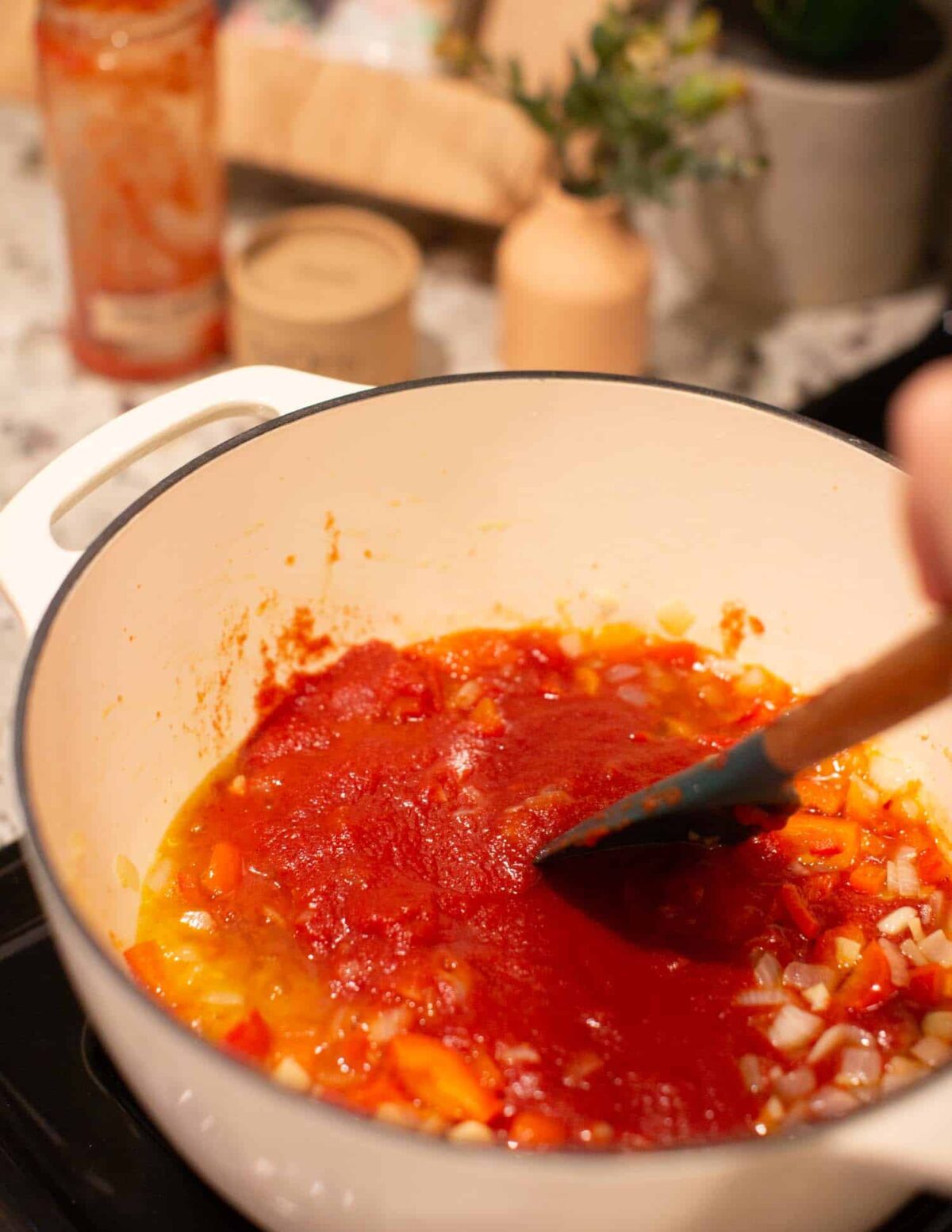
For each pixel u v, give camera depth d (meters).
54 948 0.97
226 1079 0.61
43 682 0.78
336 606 1.11
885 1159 0.60
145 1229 0.83
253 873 0.97
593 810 0.97
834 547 1.04
